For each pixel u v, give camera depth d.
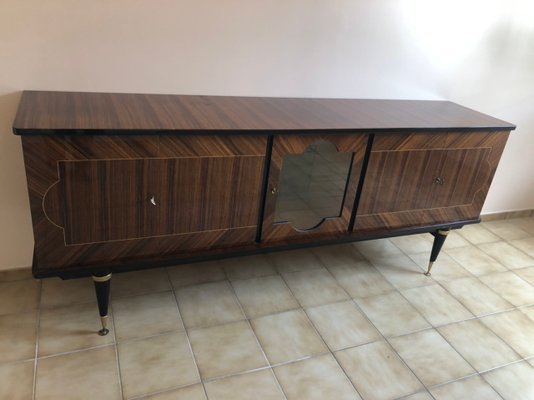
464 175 1.76
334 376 1.45
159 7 1.49
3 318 1.52
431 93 2.08
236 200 1.42
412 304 1.83
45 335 1.47
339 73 1.86
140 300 1.68
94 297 1.66
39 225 1.21
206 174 1.33
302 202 1.54
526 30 2.11
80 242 1.28
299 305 1.75
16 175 1.56
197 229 1.41
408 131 1.54
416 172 1.65
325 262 2.04
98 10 1.42
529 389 1.49
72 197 1.21
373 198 1.64
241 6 1.59
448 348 1.62
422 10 1.86
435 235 1.93
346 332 1.64
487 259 2.24
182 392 1.33
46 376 1.33
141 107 1.41
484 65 2.12
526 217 2.74
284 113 1.55
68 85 1.49
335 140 1.45
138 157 1.22
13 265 1.71
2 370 1.33
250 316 1.66
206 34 1.59
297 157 1.44
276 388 1.38
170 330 1.55
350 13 1.76
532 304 1.92
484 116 1.82
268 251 1.56
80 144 1.15
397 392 1.42
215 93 1.70
